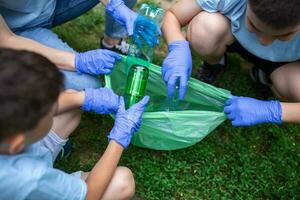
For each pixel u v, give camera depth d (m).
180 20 1.91
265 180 1.88
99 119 2.01
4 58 1.09
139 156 1.90
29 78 1.08
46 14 1.78
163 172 1.87
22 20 1.73
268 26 1.49
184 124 1.71
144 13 1.96
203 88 1.79
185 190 1.85
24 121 1.09
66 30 2.26
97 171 1.50
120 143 1.55
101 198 1.54
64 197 1.32
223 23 1.83
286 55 1.80
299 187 1.87
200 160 1.92
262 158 1.96
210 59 2.01
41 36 1.79
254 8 1.48
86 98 1.61
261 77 2.09
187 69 1.74
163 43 2.29
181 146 1.84
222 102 1.82
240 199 1.84
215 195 1.84
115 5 1.78
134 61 1.78
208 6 1.82
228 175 1.91
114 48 2.18
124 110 1.61
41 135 1.21
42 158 1.40
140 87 1.70
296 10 1.42
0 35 1.62
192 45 1.94
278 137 2.01
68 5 1.89
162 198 1.81
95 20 2.31
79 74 1.74
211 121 1.71
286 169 1.91
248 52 1.92
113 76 1.89
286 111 1.72
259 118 1.72
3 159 1.21
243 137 2.02
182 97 1.71
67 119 1.63
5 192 1.21
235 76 2.21
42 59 1.14
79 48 2.22
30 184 1.22
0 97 1.05
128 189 1.57
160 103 1.95
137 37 1.83
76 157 1.90
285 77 1.85
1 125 1.07
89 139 1.95
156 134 1.78
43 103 1.11
